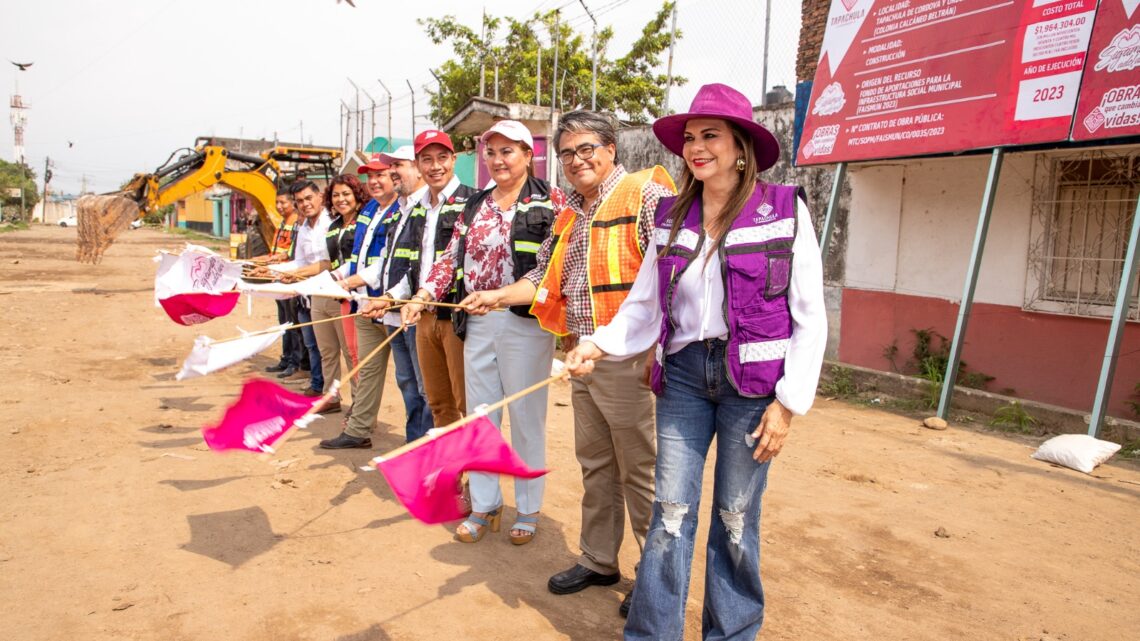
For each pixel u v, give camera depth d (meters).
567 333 3.82
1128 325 7.04
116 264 26.20
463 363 4.60
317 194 6.91
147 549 4.15
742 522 2.78
